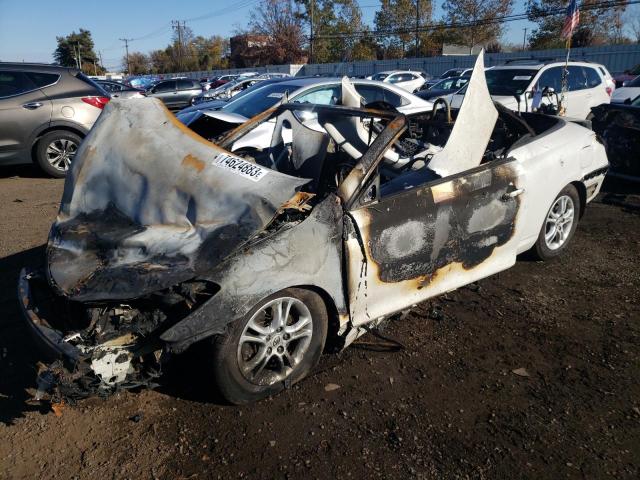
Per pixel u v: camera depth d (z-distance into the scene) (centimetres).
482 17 4238
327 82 796
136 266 288
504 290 452
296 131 414
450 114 494
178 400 315
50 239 339
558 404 309
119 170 360
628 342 371
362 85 822
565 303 429
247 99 820
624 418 296
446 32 4447
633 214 668
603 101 1184
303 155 399
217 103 967
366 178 331
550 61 1184
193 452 275
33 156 912
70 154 929
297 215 310
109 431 291
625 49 2542
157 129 373
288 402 312
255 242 290
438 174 376
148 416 302
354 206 325
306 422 295
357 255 323
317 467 264
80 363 258
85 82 939
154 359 277
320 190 394
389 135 341
